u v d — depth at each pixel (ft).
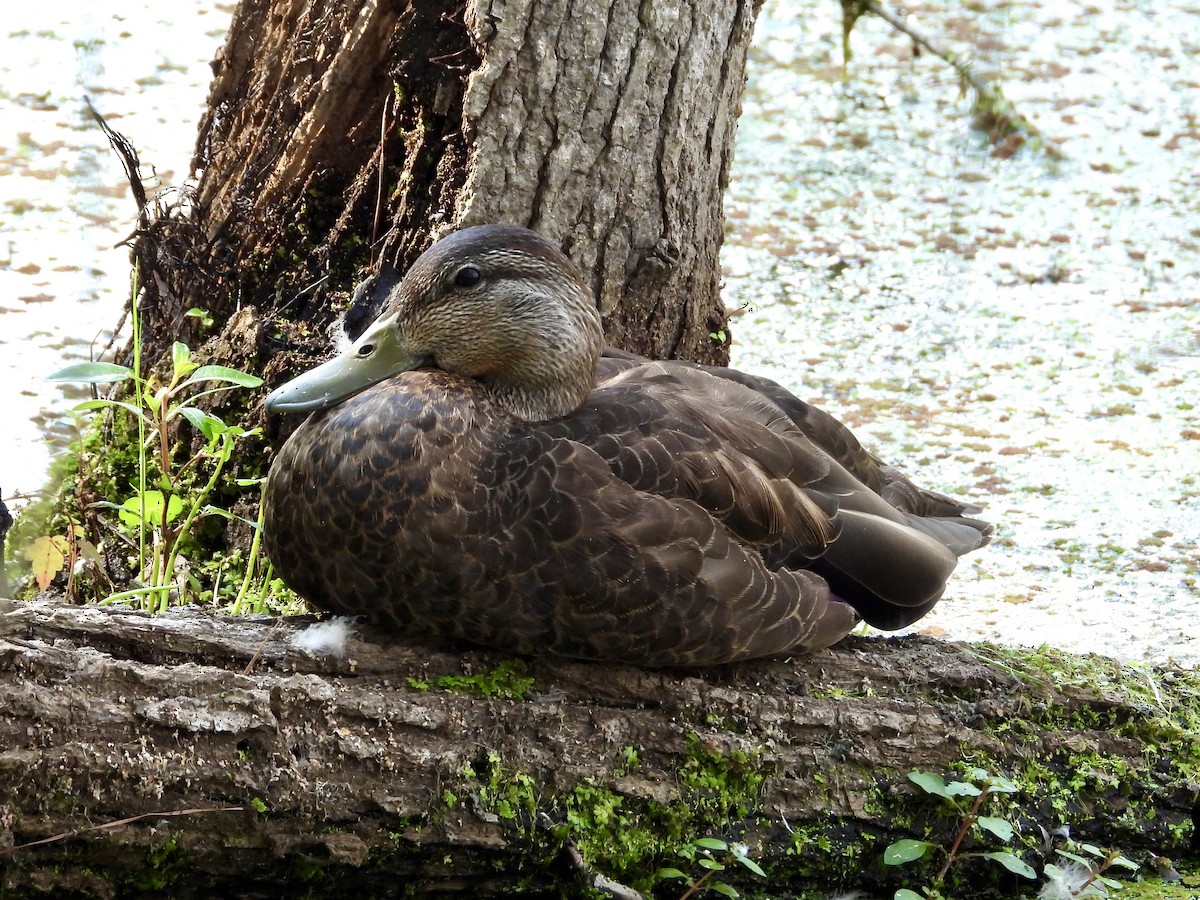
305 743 21.26
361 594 22.85
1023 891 24.16
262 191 31.42
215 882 21.34
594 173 29.17
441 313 24.18
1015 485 38.22
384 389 23.40
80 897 20.75
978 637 31.94
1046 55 66.49
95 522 31.22
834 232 51.96
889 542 25.09
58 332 39.70
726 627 22.93
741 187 54.70
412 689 22.54
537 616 22.43
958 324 46.70
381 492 22.35
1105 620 32.81
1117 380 43.88
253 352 30.81
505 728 22.43
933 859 23.82
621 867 22.54
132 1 61.11
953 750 24.00
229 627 22.59
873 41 65.72
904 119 60.08
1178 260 51.03
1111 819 24.56
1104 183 56.29
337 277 30.89
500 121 28.53
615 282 29.99
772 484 24.34
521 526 22.26
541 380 24.41
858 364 44.16
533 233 24.80
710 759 23.02
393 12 29.12
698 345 31.60
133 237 32.04
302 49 30.66
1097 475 38.88
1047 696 24.86
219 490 31.01
